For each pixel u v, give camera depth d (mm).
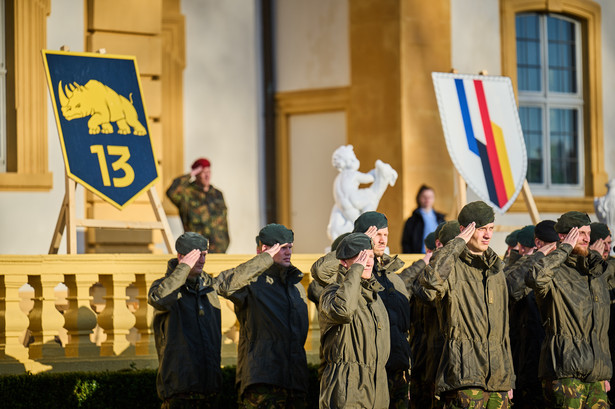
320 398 15984
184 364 17500
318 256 21438
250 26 32562
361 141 32281
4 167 26672
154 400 19688
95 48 28578
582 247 18719
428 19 32375
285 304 17812
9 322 18734
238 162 32094
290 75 33750
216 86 31797
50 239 26906
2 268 18656
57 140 27266
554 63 36125
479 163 24922
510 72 34438
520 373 19969
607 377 18672
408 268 19172
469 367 16828
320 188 33344
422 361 19391
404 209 31500
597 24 36500
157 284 17484
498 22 34312
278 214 33750
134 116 21625
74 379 18938
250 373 17531
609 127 36594
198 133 31375
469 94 25125
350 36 32625
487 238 17109
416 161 31797
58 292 24062
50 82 20812
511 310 20047
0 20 26781
